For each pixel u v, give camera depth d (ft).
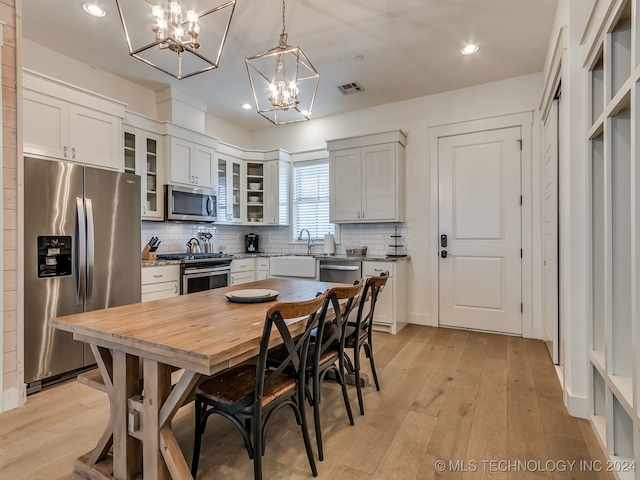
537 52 10.41
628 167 5.22
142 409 4.52
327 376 8.55
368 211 13.83
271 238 17.63
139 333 4.37
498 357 9.96
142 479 4.71
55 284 8.06
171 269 11.55
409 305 13.93
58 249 8.16
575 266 6.68
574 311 6.70
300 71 11.62
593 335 6.48
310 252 16.34
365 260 13.01
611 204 5.30
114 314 5.44
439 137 13.35
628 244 5.20
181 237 14.37
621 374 5.22
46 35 9.59
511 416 6.68
